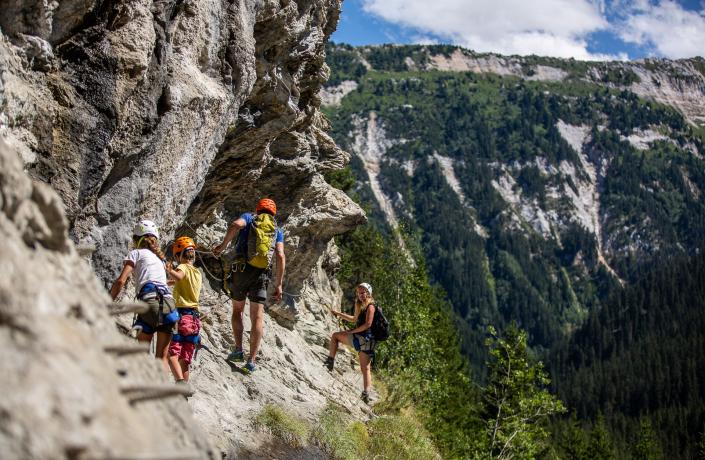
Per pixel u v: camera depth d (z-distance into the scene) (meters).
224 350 10.91
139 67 6.60
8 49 5.46
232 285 9.80
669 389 166.25
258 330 9.86
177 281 7.68
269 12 10.04
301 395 11.62
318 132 15.62
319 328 16.95
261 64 10.73
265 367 11.66
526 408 27.42
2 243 2.77
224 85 8.91
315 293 18.84
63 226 3.44
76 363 2.59
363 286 13.80
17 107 5.52
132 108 6.91
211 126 8.73
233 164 11.73
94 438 2.36
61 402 2.35
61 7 5.89
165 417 3.64
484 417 41.16
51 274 3.13
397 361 20.72
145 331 6.56
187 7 8.02
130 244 7.56
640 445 97.31
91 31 6.28
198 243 12.41
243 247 9.58
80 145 6.25
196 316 7.75
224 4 8.77
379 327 13.56
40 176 6.01
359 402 13.91
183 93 7.69
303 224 15.21
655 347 195.25
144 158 7.41
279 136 13.50
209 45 8.42
